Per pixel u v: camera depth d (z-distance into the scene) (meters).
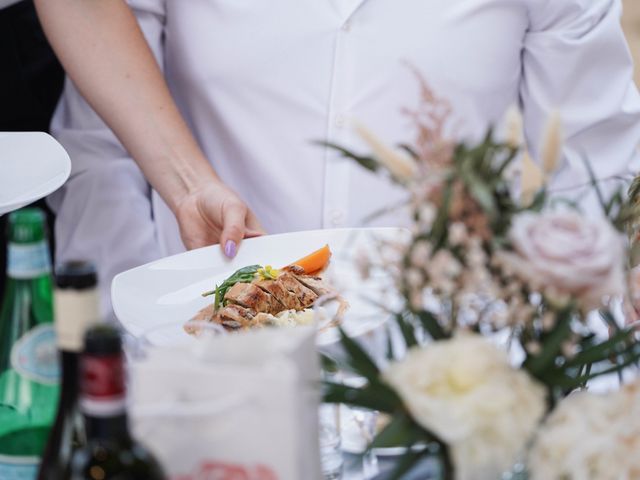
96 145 2.33
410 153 0.87
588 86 2.25
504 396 0.78
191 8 2.23
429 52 2.18
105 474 0.75
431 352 0.81
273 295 1.73
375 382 0.85
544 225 0.79
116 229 2.31
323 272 1.82
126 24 2.11
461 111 2.21
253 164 2.25
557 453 0.82
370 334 1.15
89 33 2.08
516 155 0.85
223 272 1.79
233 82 2.22
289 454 0.80
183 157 2.03
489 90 2.24
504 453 0.79
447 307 0.87
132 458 0.77
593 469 0.82
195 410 0.80
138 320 1.62
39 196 1.60
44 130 2.50
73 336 0.85
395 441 0.83
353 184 2.20
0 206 1.54
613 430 0.82
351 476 1.09
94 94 2.08
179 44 2.26
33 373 0.98
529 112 2.32
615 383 1.19
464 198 0.81
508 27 2.21
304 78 2.19
